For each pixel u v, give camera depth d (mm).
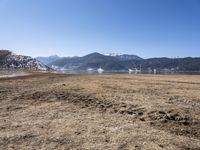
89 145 12023
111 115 17766
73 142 12422
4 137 13203
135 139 12758
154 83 38156
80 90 27891
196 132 14680
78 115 17781
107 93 25906
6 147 11883
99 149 11555
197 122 16047
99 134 13523
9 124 15633
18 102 22562
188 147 12062
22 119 16828
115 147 11758
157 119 16547
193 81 44594
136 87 31812
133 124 15461
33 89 29406
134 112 18250
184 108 18844
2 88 30656
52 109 19703
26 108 20234
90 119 16625
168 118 16578
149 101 21422
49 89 28812
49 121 16188
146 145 11984
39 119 16781
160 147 11797
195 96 24750
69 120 16359
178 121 16172
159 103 20484
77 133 13719
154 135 13469
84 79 47656
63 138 12977
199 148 12062
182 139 13141
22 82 39969
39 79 49125
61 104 21516
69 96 24500
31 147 11867
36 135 13453
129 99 22438
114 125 15211
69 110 19359
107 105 20531
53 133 13758
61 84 34594
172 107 19000
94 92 26469
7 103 22188
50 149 11617
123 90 28562
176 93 26766
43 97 24422
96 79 47562
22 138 13039
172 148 11758
